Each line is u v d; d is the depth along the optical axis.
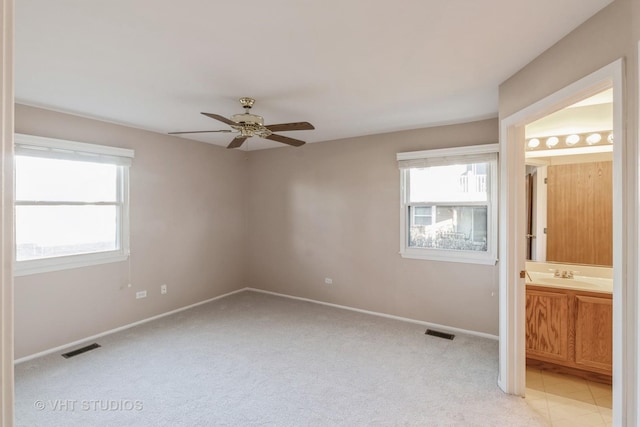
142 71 2.38
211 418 2.26
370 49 2.08
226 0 1.57
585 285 2.93
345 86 2.69
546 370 2.98
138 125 3.89
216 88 2.71
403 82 2.62
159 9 1.64
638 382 1.39
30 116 3.11
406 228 4.22
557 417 2.29
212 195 5.00
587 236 3.28
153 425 2.18
